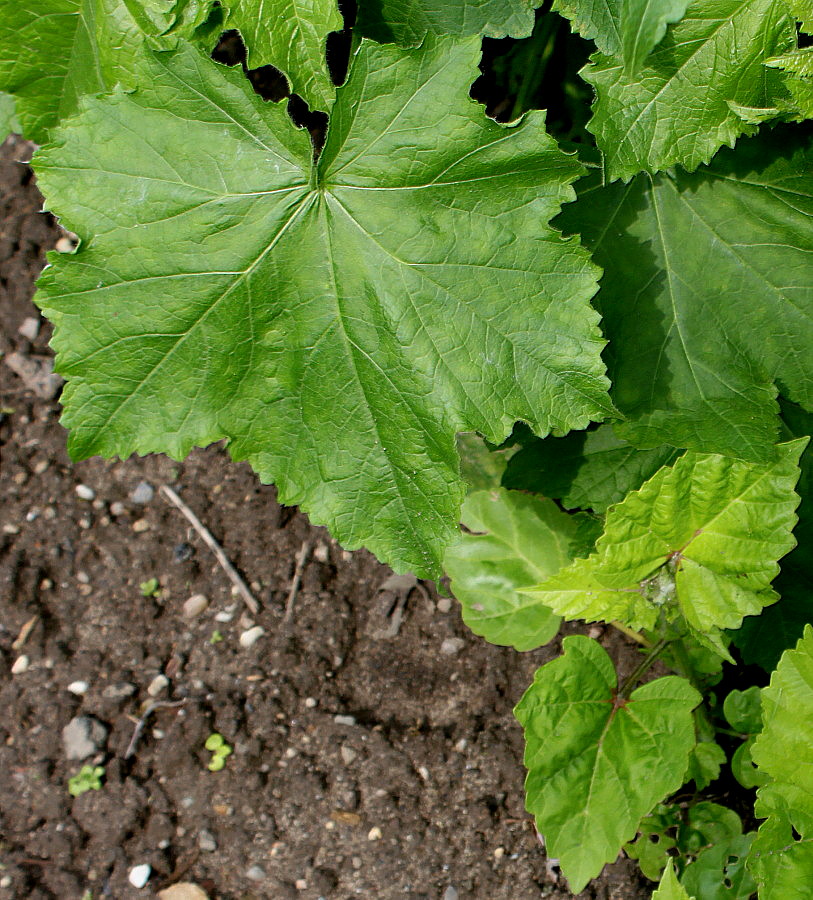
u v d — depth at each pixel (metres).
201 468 0.81
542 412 0.61
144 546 0.79
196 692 0.76
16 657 0.77
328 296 0.61
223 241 0.61
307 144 0.60
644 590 0.64
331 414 0.62
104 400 0.61
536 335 0.60
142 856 0.73
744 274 0.64
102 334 0.60
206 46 0.62
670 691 0.64
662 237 0.64
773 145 0.63
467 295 0.61
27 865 0.73
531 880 0.72
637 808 0.63
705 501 0.61
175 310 0.61
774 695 0.60
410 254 0.61
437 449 0.61
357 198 0.61
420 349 0.61
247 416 0.62
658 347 0.64
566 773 0.64
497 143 0.59
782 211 0.63
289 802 0.74
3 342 0.83
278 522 0.79
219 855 0.73
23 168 0.86
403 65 0.59
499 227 0.60
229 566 0.79
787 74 0.59
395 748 0.74
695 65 0.59
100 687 0.77
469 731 0.75
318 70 0.59
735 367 0.63
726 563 0.62
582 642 0.65
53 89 0.64
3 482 0.81
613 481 0.66
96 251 0.60
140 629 0.78
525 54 0.69
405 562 0.62
